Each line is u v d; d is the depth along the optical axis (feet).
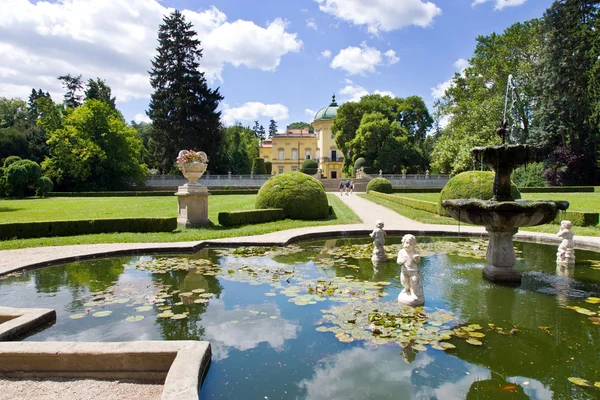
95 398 8.06
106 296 15.31
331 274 18.78
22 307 14.07
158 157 120.26
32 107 167.73
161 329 11.78
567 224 20.72
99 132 108.17
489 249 18.08
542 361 9.72
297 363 9.55
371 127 130.21
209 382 8.67
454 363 9.55
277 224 37.83
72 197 89.76
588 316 12.89
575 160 90.89
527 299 14.75
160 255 24.08
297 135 194.39
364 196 91.97
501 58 95.35
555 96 90.79
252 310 13.48
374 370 9.19
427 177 123.85
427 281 17.39
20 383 8.66
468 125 100.68
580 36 82.02
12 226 28.35
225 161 143.74
